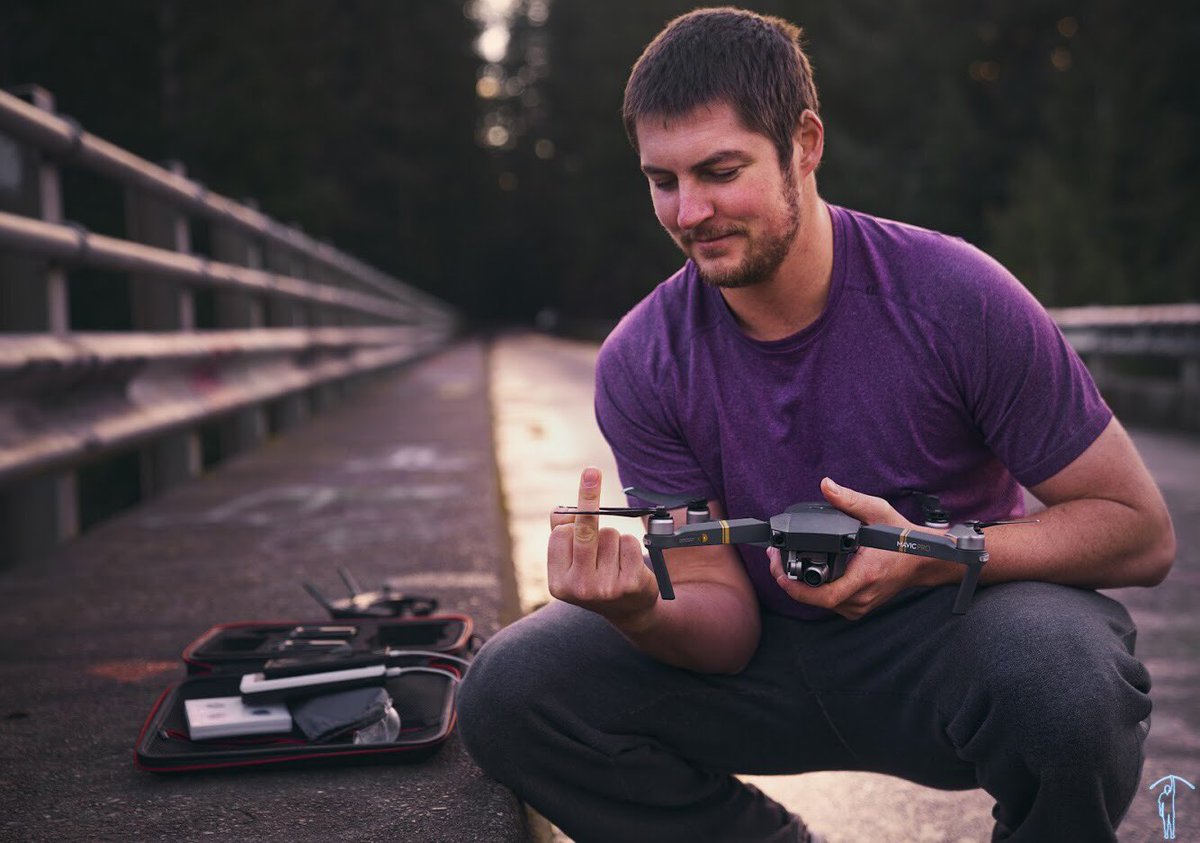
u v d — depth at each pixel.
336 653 2.20
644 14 51.84
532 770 1.80
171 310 5.19
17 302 3.67
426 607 2.65
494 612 2.91
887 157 30.55
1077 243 18.73
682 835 1.88
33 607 3.03
